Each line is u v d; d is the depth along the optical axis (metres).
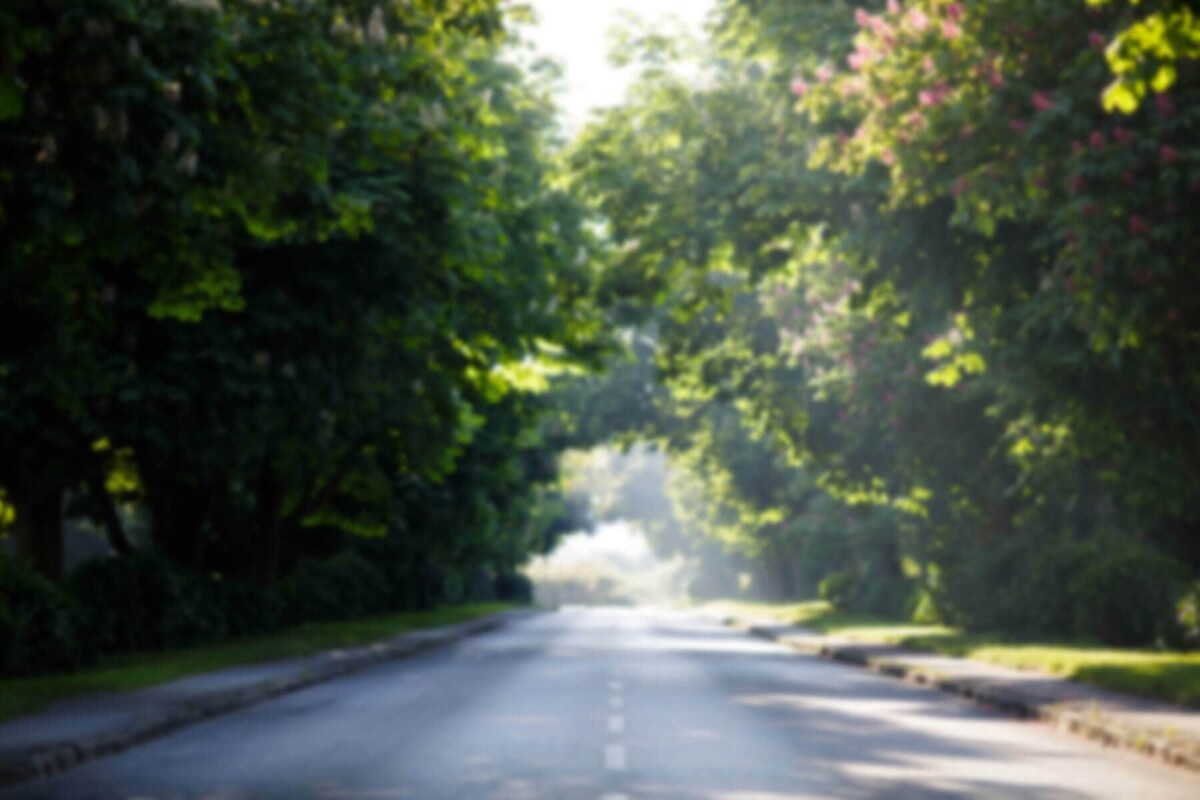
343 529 48.09
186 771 12.30
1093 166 15.75
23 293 16.66
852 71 25.16
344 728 15.97
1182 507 26.25
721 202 30.31
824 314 38.59
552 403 51.06
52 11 12.21
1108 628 29.39
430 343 29.23
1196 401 18.31
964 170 18.36
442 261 22.36
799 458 45.75
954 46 17.50
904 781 11.67
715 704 19.23
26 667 21.09
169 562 30.69
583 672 26.36
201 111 14.19
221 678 21.89
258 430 25.47
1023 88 17.02
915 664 25.83
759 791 11.02
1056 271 18.38
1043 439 27.02
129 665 24.48
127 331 24.44
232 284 17.64
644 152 32.91
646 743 14.38
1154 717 15.50
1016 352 19.70
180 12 13.06
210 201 15.36
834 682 24.08
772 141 29.23
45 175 12.99
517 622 62.38
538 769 12.30
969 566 37.38
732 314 45.16
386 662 29.81
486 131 21.80
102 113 12.87
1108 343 17.25
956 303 22.98
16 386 23.48
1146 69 10.70
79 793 11.06
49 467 26.12
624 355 38.41
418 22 17.78
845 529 57.69
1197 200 15.71
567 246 34.31
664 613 86.56
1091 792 11.16
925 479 38.03
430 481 49.12
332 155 17.94
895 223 23.31
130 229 14.57
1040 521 35.88
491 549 67.19
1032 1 16.73
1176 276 16.03
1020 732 15.84
